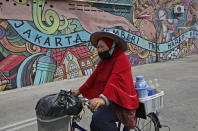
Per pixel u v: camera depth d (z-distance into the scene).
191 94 5.17
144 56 11.38
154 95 2.31
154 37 11.77
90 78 2.29
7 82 6.80
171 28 12.75
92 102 1.78
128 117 1.96
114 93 1.82
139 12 10.89
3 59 6.70
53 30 7.73
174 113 3.97
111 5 9.49
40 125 1.77
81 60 8.62
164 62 11.66
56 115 1.71
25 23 7.06
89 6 8.70
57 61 7.93
